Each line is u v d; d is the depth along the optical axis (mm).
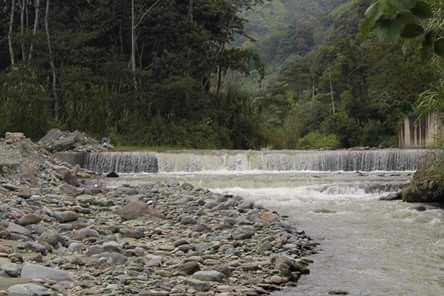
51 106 32125
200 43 38250
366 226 11172
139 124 33125
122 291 5562
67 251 7301
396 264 7934
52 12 37812
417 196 14641
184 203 12219
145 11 37406
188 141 33625
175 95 34812
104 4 37062
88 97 32312
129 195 13648
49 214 9656
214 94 39156
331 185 16719
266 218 10594
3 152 18641
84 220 9773
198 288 6004
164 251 7762
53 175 16516
